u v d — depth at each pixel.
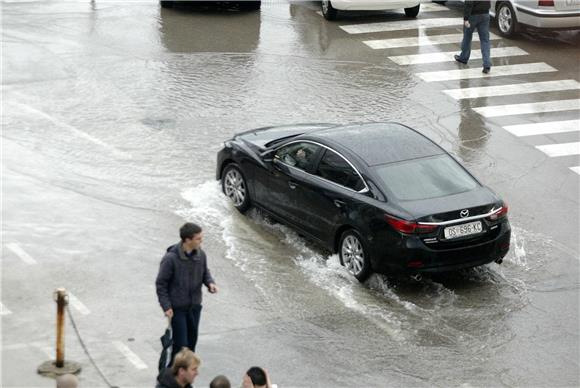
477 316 26.95
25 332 24.20
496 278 29.28
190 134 38.81
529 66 49.22
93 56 47.00
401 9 57.81
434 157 29.44
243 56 48.41
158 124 39.59
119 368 22.89
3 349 23.28
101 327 24.73
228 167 32.91
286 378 23.27
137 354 23.59
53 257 28.36
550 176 37.34
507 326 26.55
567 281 29.36
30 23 51.62
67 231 30.11
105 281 27.22
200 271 21.80
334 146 29.52
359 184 28.38
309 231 29.92
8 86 42.50
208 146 37.69
